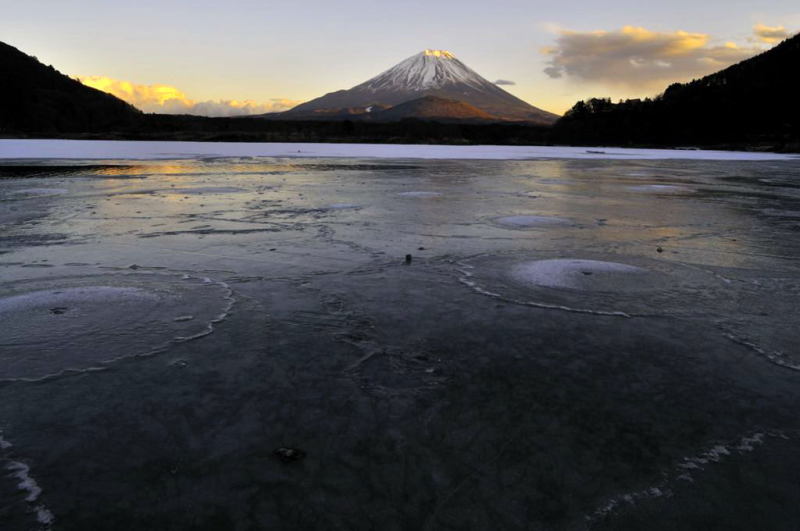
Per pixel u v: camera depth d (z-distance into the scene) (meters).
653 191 14.20
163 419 2.71
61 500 2.12
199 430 2.62
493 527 2.01
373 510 2.09
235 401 2.90
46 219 8.54
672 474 2.34
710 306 4.61
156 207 9.95
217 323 4.02
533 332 3.95
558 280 5.32
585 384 3.16
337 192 12.80
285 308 4.38
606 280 5.36
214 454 2.43
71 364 3.32
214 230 7.74
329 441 2.55
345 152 35.62
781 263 6.21
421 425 2.70
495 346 3.69
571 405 2.92
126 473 2.29
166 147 39.34
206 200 11.05
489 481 2.28
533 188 14.52
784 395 3.06
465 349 3.63
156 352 3.50
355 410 2.83
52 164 21.70
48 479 2.25
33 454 2.41
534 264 5.95
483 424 2.72
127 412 2.77
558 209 10.40
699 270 5.83
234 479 2.26
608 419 2.78
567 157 35.19
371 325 4.04
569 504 2.14
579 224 8.73
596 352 3.62
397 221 8.73
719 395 3.05
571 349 3.66
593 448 2.53
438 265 5.87
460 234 7.71
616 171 22.25
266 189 13.32
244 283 5.07
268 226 8.12
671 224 8.86
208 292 4.77
